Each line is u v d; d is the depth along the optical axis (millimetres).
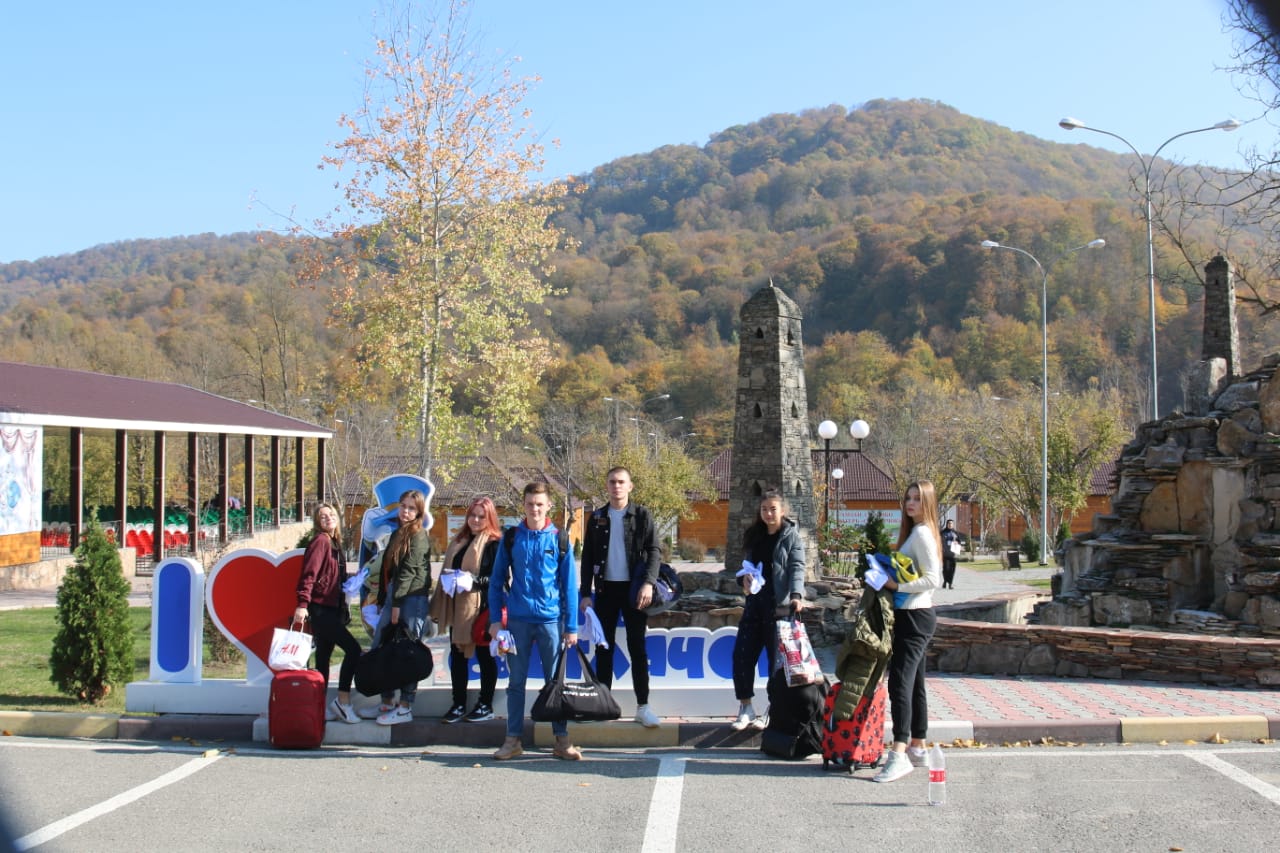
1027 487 44781
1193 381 15016
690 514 51000
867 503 56594
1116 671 10664
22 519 25875
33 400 26547
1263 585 12648
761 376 15367
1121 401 53594
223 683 8938
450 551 8734
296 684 8156
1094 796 6770
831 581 15359
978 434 48219
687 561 46000
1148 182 19625
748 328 15508
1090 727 8328
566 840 5980
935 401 59562
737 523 15383
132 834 6066
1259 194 15898
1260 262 17625
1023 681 10586
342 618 8766
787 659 7699
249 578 9016
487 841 5969
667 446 52156
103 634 9906
